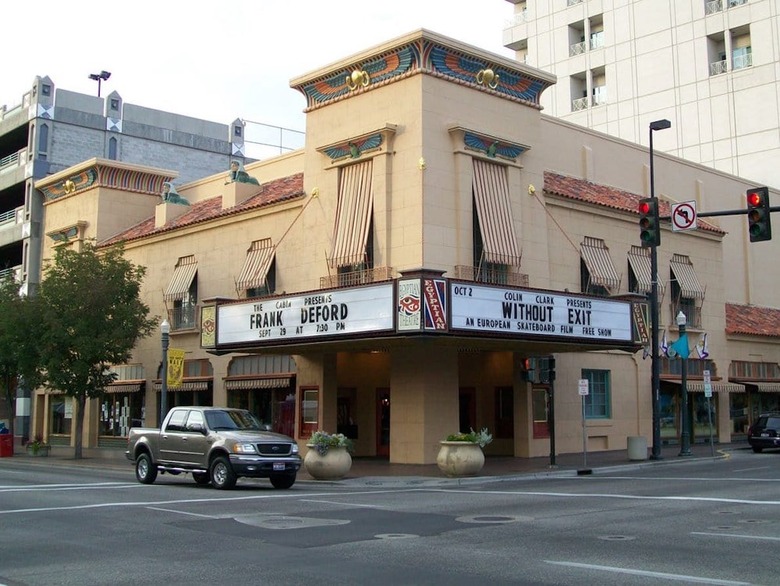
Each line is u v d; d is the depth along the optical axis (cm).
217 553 1130
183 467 2130
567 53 6222
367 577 965
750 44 5419
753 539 1187
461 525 1359
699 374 3794
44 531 1341
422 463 2644
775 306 4700
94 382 3481
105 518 1484
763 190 2097
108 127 4981
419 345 2653
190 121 5438
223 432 2075
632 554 1086
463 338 2370
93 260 3444
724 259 4356
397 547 1157
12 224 4756
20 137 5053
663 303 3591
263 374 3194
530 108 3031
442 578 954
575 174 3503
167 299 3638
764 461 2902
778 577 939
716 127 5416
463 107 2791
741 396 4153
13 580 977
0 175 4947
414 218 2638
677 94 5619
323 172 2961
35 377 3475
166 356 2838
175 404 3647
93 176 4103
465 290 2355
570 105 6169
